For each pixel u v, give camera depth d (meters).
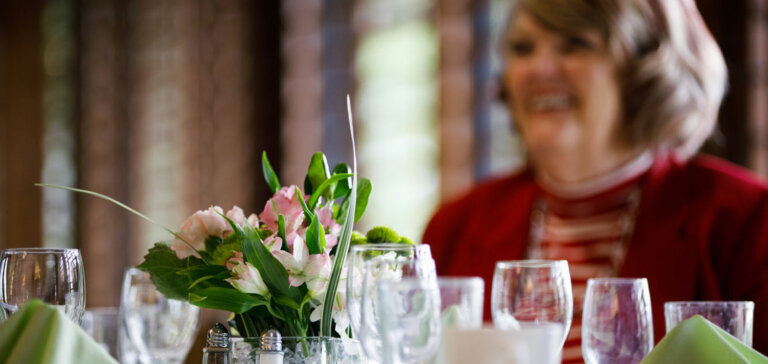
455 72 4.40
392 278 0.93
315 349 1.02
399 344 0.80
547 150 2.10
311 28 5.13
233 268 1.04
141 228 6.03
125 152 6.17
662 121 2.02
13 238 6.74
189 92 5.75
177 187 5.80
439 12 4.46
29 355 0.85
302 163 5.09
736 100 3.30
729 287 1.93
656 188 2.03
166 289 1.13
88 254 6.28
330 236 1.10
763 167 3.26
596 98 2.05
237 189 5.44
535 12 2.08
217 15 5.62
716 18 3.34
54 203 6.57
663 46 2.00
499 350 0.73
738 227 1.92
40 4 6.72
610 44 2.01
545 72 2.07
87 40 6.42
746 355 0.98
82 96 6.42
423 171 4.69
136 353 1.38
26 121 6.74
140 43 6.10
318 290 1.05
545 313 1.00
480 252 2.22
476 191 2.32
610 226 2.05
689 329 0.97
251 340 1.01
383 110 4.85
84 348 0.88
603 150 2.07
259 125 5.40
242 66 5.48
